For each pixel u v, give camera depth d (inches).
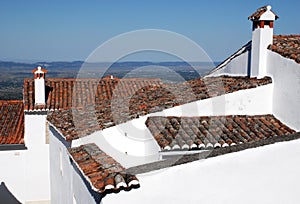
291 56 358.0
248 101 377.1
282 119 368.8
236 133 336.5
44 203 676.1
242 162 234.8
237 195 235.1
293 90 354.6
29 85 725.9
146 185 224.1
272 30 404.8
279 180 239.9
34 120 665.6
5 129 688.4
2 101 761.0
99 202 232.2
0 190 660.1
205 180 229.9
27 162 667.4
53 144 509.7
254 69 419.2
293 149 240.7
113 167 253.9
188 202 229.1
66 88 734.5
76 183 333.1
